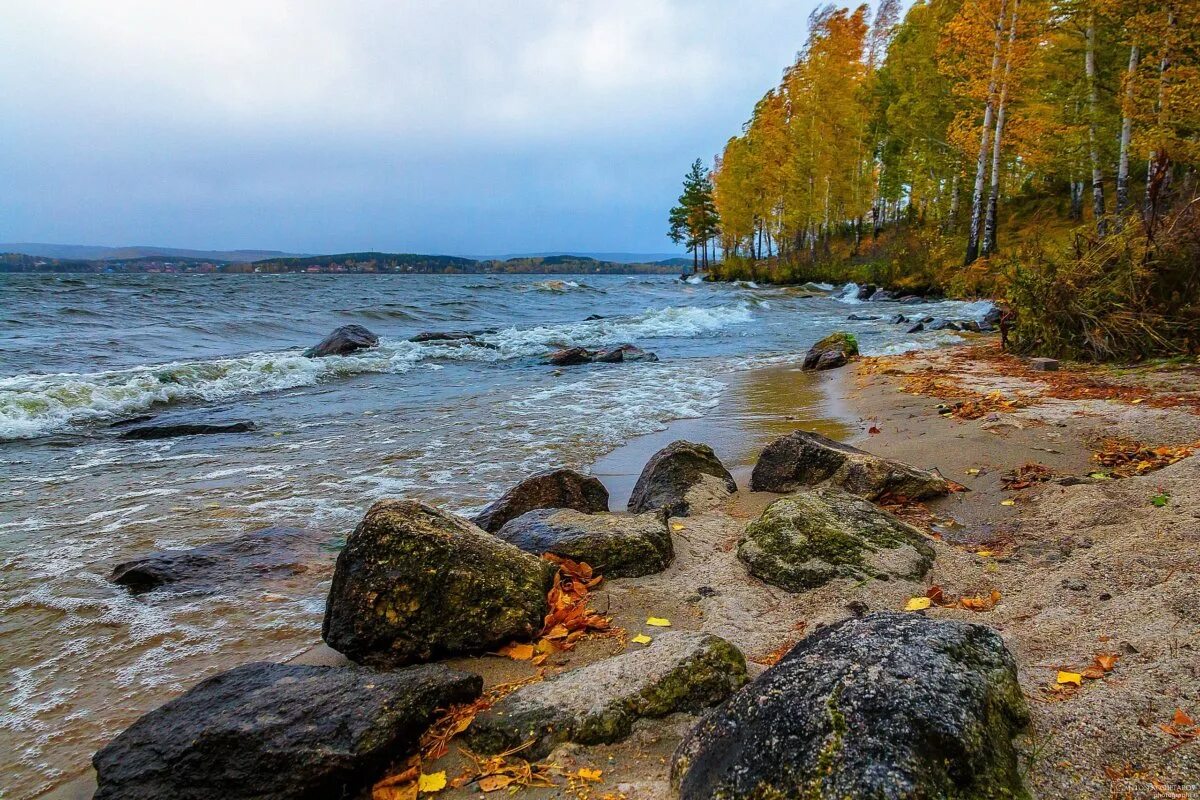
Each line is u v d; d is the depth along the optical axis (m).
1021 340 11.17
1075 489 4.45
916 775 1.68
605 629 3.38
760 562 3.83
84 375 11.23
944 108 34.72
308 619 3.79
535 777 2.27
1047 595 3.17
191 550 4.54
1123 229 10.14
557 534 4.12
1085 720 2.13
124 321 19.14
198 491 6.00
